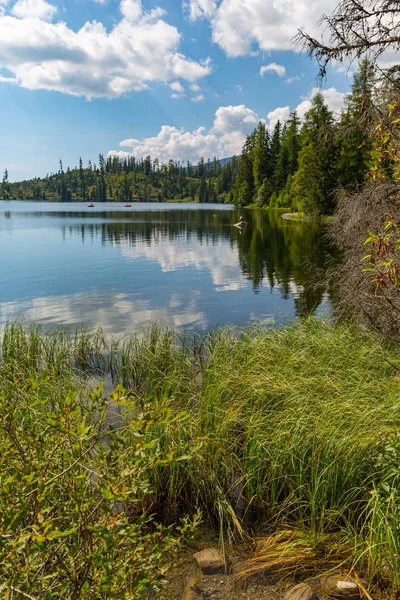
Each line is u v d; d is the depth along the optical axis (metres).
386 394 4.75
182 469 4.09
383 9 5.72
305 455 4.07
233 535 3.61
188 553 3.44
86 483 2.40
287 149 75.19
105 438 3.57
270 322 11.27
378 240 4.20
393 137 5.40
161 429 4.20
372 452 3.88
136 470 2.12
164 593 2.96
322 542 3.35
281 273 18.92
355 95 6.43
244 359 6.57
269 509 3.89
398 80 5.96
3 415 2.25
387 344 6.61
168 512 3.95
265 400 5.12
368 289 7.06
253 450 4.12
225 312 12.58
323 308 12.60
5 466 2.17
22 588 1.92
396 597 2.85
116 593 2.13
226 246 28.98
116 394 2.27
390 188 6.54
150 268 20.50
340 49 5.97
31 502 2.23
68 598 2.01
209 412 4.77
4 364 6.66
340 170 41.19
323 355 6.38
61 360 7.97
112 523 2.06
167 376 6.66
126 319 11.81
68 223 51.59
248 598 2.95
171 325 11.09
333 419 4.31
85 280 17.52
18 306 13.28
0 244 30.47
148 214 74.62
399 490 3.31
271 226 44.47
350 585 2.92
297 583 3.05
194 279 17.75
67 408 2.17
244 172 90.31
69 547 2.21
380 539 3.03
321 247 27.55
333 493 3.72
